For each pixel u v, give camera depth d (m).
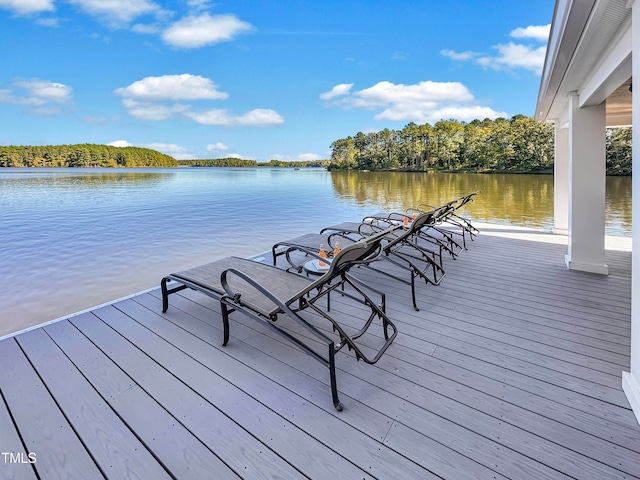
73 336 2.16
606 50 2.33
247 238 6.69
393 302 2.69
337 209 10.97
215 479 1.20
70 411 1.52
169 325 2.31
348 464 1.25
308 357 1.93
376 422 1.45
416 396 1.60
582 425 1.41
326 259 2.82
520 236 5.14
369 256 2.12
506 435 1.36
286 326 2.30
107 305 2.64
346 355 1.95
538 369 1.79
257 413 1.50
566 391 1.61
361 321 2.36
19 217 9.03
